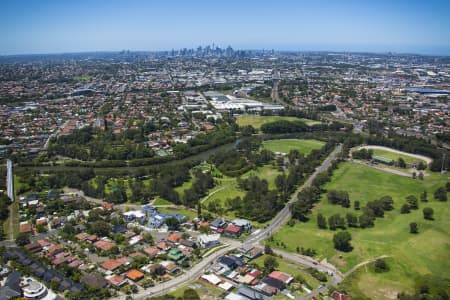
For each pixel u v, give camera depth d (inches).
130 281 6220.5
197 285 6141.7
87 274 6368.1
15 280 5910.4
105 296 5767.7
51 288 5930.1
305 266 6781.5
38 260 6737.2
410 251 7126.0
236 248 7431.1
